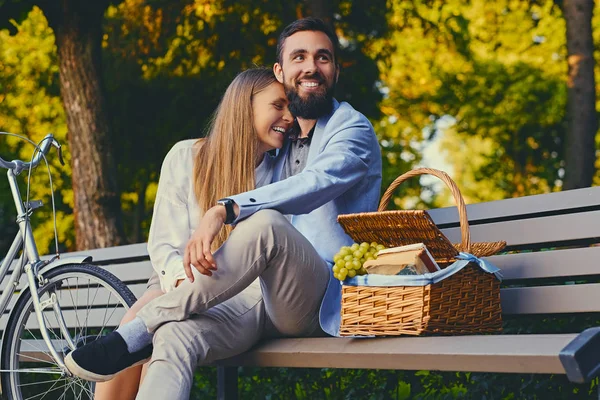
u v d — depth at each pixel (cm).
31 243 412
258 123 347
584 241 319
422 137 1741
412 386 422
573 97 736
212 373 517
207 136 361
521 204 338
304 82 339
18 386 409
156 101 1351
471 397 393
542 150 1753
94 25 978
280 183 307
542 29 1461
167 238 345
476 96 1670
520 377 381
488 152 1989
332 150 325
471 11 1416
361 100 1306
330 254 330
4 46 1488
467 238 292
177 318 289
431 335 277
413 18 1309
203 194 345
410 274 279
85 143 963
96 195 957
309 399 464
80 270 398
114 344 288
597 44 1411
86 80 970
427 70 1636
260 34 1262
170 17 1285
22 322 413
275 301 305
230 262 290
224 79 1265
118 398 327
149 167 1413
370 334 284
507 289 329
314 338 308
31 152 1538
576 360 214
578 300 306
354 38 1285
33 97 1513
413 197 1795
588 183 727
